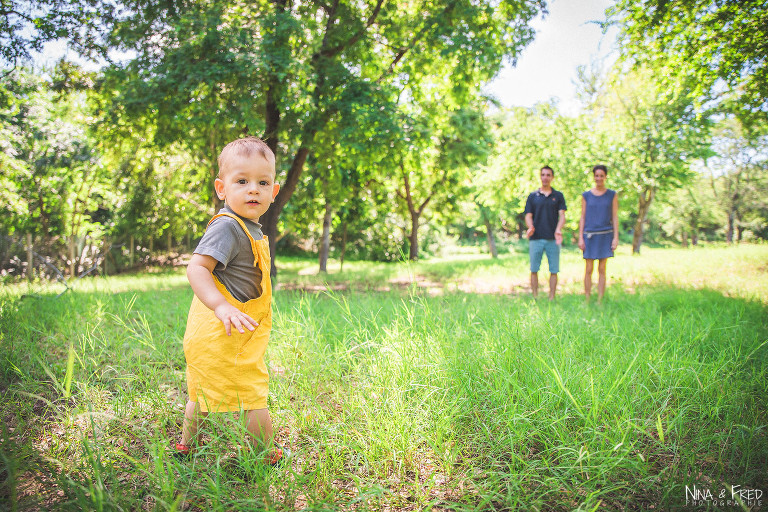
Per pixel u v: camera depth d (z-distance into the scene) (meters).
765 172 36.00
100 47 8.55
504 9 11.28
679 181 26.67
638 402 2.36
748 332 3.66
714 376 2.59
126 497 1.60
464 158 20.77
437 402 2.35
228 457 1.94
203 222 21.77
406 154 10.93
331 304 5.52
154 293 7.71
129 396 2.62
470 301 5.64
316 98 10.36
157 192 20.41
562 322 3.85
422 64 11.96
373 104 10.06
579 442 1.98
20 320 4.49
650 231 59.00
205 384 1.95
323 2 11.41
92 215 21.61
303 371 2.88
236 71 8.55
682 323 3.91
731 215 40.00
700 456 2.02
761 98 7.78
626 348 3.16
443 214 26.39
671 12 7.34
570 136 23.34
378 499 1.71
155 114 9.82
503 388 2.45
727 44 7.34
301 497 1.75
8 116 13.30
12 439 1.90
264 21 9.18
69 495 1.61
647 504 1.73
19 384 2.75
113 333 4.08
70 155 16.23
